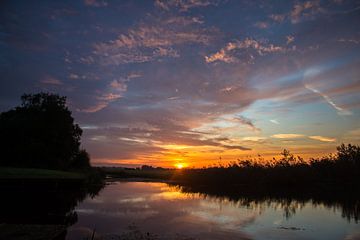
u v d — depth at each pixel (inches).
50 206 879.1
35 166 1781.5
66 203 970.7
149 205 987.9
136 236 551.8
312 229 666.8
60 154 1953.7
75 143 2117.4
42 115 1907.0
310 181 2043.6
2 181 925.2
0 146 1732.3
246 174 2255.2
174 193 1489.9
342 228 679.7
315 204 1143.6
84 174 2012.8
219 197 1341.0
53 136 1900.8
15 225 534.0
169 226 650.2
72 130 2094.0
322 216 848.9
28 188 1032.8
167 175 3688.5
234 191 1710.1
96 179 2214.6
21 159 1745.8
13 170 1155.9
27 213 741.9
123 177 3489.2
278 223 730.8
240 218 784.3
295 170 2090.3
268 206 1055.6
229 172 2348.7
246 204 1101.1
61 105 2034.9
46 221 663.8
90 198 1154.7
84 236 531.8
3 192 942.4
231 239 558.9
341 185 2055.9
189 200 1173.7
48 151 1847.9
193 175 2716.5
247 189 1888.5
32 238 453.7
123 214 790.5
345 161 2092.8
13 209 788.0
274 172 2123.5
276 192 1688.0
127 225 645.3
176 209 911.0
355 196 1489.9
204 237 565.3
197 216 792.9
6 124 1785.2
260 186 2112.5
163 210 882.8
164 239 539.8
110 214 784.9
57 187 1270.9
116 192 1472.7
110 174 4212.6
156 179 3144.7
